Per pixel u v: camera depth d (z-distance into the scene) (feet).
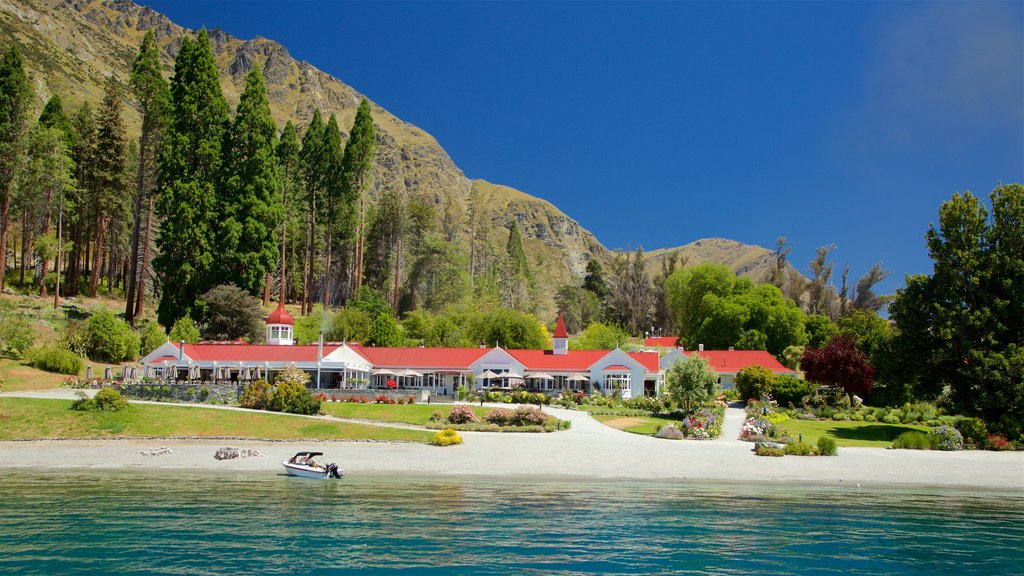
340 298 517.96
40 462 155.74
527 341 372.38
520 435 195.11
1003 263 211.00
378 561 84.53
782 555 90.17
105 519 102.01
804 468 160.66
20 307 305.12
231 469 153.38
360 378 286.05
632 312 555.69
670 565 84.99
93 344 284.00
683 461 165.07
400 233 494.18
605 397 272.31
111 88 374.02
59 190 327.26
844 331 356.59
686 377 240.12
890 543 96.53
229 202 344.90
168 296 322.55
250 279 339.98
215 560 83.56
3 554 84.23
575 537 96.73
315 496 123.13
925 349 215.51
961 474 157.99
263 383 227.61
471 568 82.53
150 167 378.12
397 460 163.12
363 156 423.23
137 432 181.06
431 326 385.09
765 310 395.96
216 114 345.51
